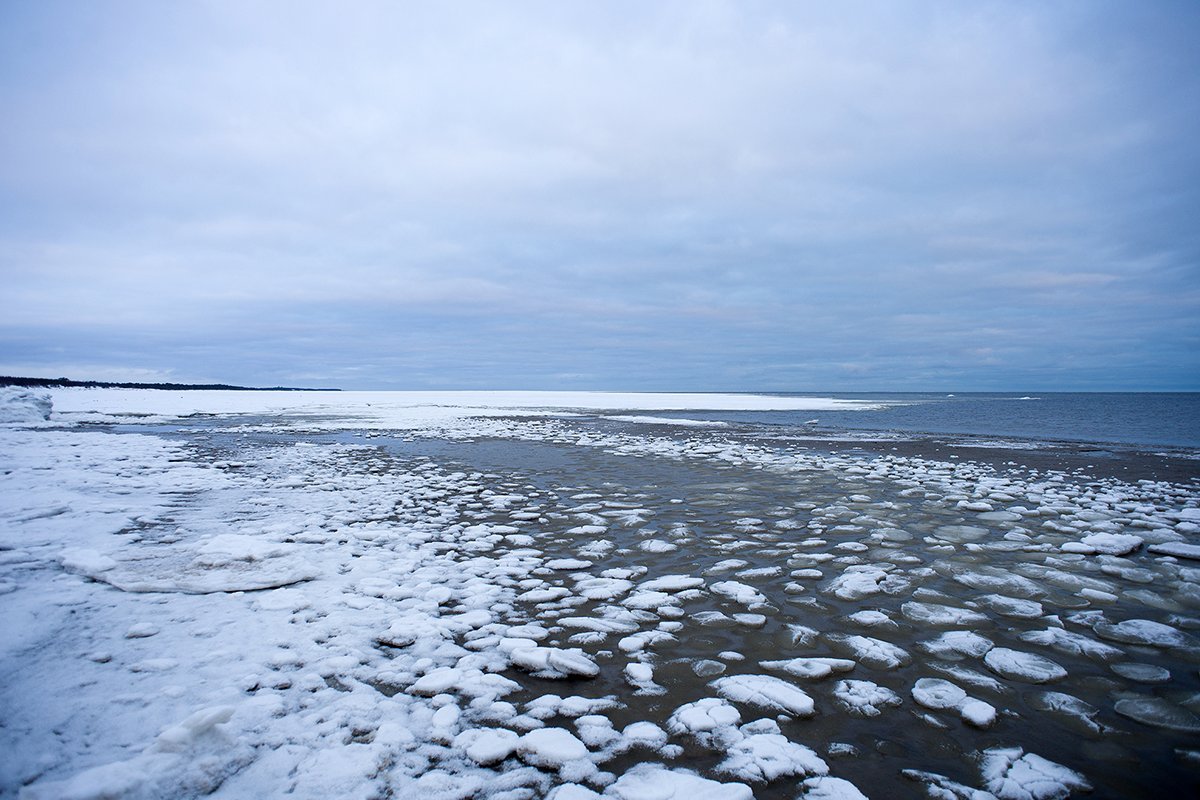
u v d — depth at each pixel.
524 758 2.35
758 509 7.00
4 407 21.97
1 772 2.11
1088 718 2.66
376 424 22.89
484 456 12.28
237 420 25.09
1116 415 30.39
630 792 2.13
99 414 28.30
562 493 8.08
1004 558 5.07
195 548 5.04
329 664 3.07
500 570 4.73
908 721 2.64
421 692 2.83
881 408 38.66
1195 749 2.45
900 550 5.32
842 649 3.36
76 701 2.61
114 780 2.02
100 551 4.94
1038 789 2.18
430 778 2.20
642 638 3.46
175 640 3.29
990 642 3.44
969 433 18.62
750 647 3.40
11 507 6.57
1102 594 4.19
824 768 2.29
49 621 3.49
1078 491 8.16
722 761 2.34
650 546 5.42
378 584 4.28
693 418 27.33
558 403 47.06
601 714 2.69
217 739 2.32
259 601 3.91
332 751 2.33
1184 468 10.53
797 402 51.03
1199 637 3.54
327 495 7.86
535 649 3.19
